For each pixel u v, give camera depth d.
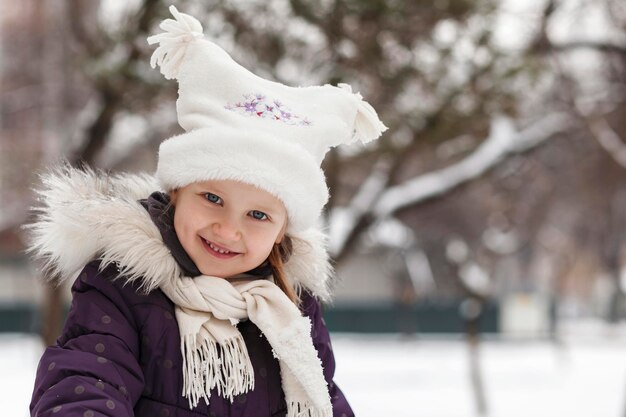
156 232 1.89
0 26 12.91
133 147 9.73
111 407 1.65
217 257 1.87
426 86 6.57
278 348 1.88
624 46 8.84
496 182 14.64
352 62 6.15
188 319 1.85
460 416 11.98
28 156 10.53
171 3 6.08
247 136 1.81
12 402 11.05
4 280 27.47
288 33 6.12
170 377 1.83
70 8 7.37
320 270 2.15
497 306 30.69
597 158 11.03
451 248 16.39
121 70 6.22
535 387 15.84
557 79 8.92
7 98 12.92
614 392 14.98
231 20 6.08
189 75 1.95
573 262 34.16
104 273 1.88
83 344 1.77
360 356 22.05
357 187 9.69
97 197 1.96
